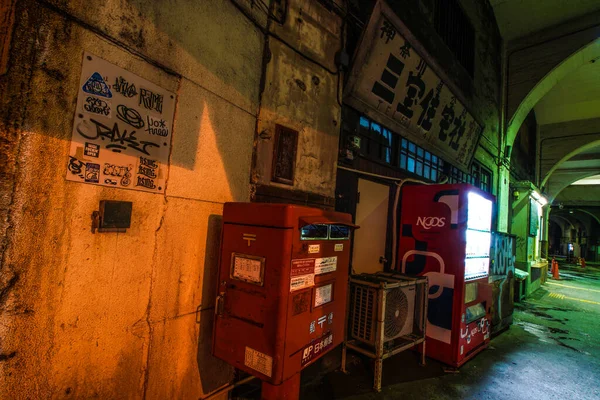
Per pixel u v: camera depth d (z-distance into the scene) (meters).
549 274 14.52
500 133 8.51
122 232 1.63
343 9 3.39
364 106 3.74
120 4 1.57
